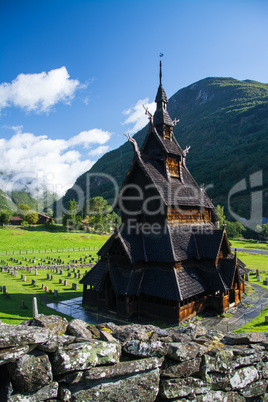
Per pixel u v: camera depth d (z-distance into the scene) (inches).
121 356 322.0
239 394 360.5
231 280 1075.9
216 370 342.0
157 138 1186.0
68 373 274.4
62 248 3634.4
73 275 1998.0
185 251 1054.4
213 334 427.2
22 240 3853.3
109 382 291.9
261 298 1302.9
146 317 989.2
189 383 327.3
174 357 325.4
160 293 940.6
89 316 1010.1
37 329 277.7
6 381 252.7
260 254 3270.2
